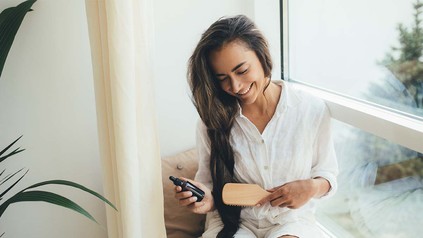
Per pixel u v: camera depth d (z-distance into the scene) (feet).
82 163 4.68
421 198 3.75
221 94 3.87
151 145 3.75
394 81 3.67
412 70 3.48
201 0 4.71
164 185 4.61
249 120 3.86
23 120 4.34
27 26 4.11
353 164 4.46
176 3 4.61
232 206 4.05
